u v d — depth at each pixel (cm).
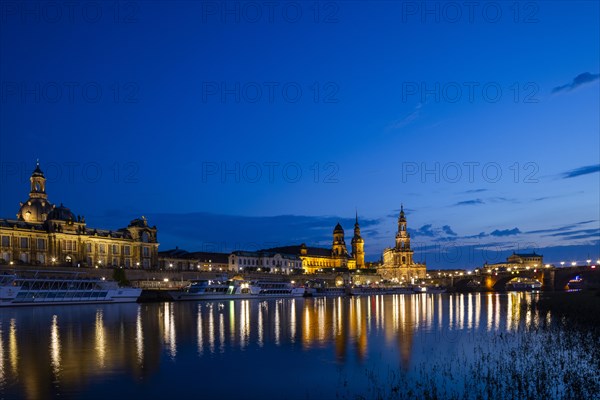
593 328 7488
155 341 6806
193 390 4350
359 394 4222
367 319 9950
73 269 19612
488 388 4234
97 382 4575
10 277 14850
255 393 4278
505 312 11362
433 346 6269
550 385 4284
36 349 6144
